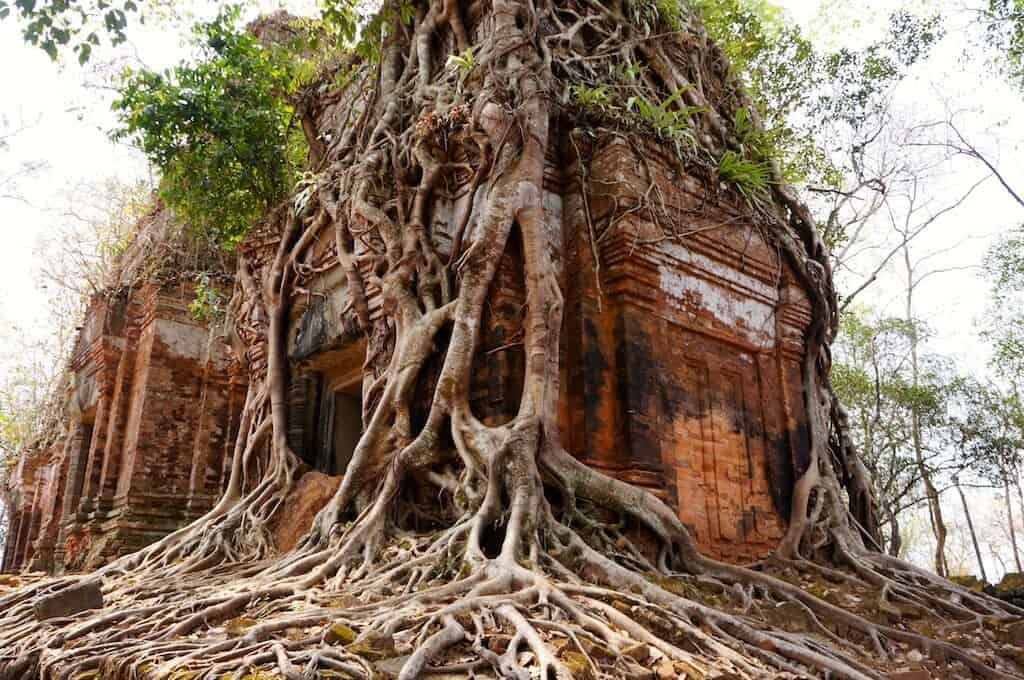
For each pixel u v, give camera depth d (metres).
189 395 16.47
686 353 8.69
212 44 12.64
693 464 8.26
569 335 8.05
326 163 11.66
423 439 7.13
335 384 11.02
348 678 3.33
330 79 12.80
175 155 12.55
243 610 5.21
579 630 4.05
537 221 7.64
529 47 8.70
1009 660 5.55
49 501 21.05
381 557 6.41
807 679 4.12
